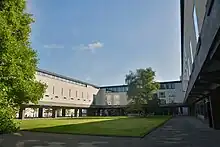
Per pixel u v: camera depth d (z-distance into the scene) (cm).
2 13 1082
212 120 2116
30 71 1338
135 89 6188
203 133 1703
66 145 1158
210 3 646
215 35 605
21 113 4334
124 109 7469
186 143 1207
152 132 1795
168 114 7231
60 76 6362
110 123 2875
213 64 997
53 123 2898
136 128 2089
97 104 8494
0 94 1117
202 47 875
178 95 7631
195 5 1497
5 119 1384
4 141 1295
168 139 1367
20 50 1220
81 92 7456
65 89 6581
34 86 1436
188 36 2491
